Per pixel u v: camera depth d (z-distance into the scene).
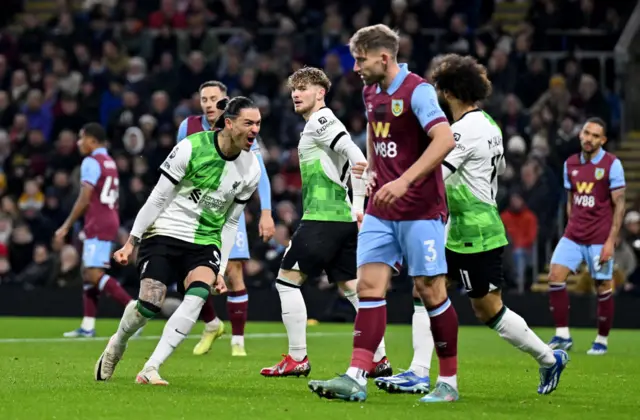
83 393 18.17
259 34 61.22
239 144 19.61
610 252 32.19
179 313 19.92
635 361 28.50
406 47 56.94
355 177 22.88
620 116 58.69
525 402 18.09
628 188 56.62
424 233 17.39
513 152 50.59
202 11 64.12
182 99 58.22
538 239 49.09
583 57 60.09
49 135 59.84
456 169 18.53
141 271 19.88
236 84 57.97
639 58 60.06
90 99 59.22
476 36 57.38
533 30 60.28
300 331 22.61
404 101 17.17
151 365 19.97
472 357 28.91
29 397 17.59
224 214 20.33
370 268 17.70
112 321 45.44
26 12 72.12
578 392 20.08
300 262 22.66
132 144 52.75
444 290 17.86
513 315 18.95
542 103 55.06
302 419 15.44
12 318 47.34
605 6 61.84
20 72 61.59
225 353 29.11
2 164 58.44
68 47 62.62
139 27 62.72
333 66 55.59
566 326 33.38
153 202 19.64
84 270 36.28
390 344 34.06
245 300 28.28
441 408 16.94
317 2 63.50
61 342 33.12
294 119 55.34
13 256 51.53
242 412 16.11
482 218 18.67
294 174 51.72
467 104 19.06
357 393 17.41
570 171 33.53
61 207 52.84
